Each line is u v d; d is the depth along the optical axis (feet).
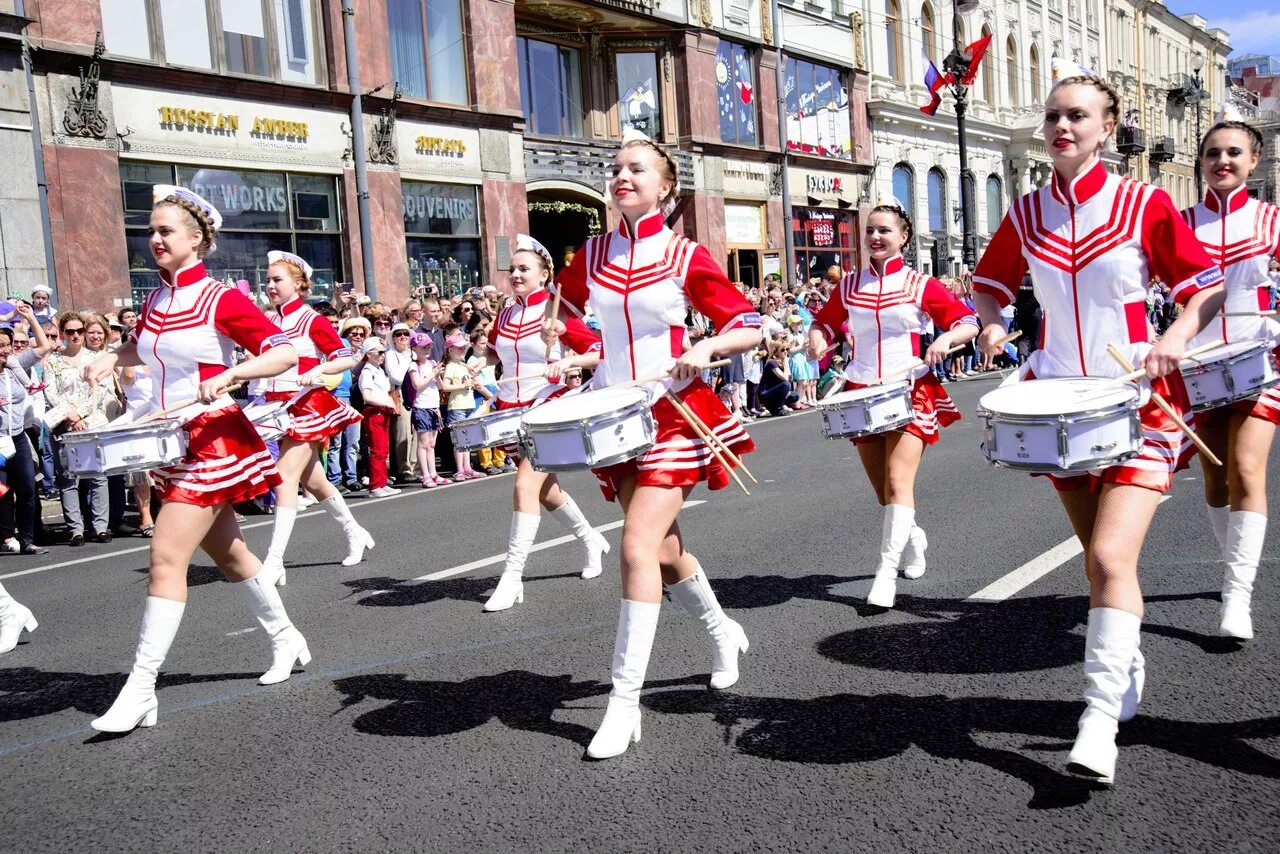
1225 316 15.19
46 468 31.22
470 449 21.35
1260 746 11.42
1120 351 11.63
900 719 12.74
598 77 79.25
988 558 20.80
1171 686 13.32
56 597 22.57
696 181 83.76
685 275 12.73
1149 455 11.00
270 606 15.42
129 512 35.45
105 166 49.60
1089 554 10.87
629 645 12.18
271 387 22.56
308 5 58.54
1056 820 10.05
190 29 53.47
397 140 62.90
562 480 36.14
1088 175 11.76
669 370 12.43
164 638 13.96
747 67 90.53
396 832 10.55
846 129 103.65
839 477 32.60
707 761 11.84
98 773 12.52
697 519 26.99
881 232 19.66
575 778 11.59
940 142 117.80
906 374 19.07
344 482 38.27
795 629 16.74
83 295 48.85
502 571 22.30
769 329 55.98
